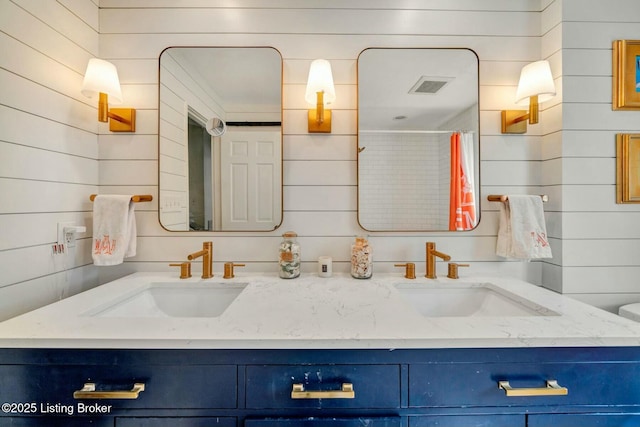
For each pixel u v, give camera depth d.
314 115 1.22
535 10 1.25
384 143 1.24
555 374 0.67
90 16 1.17
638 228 1.15
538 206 1.16
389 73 1.24
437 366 0.67
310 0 1.23
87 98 1.16
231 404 0.66
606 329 0.70
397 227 1.25
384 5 1.24
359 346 0.65
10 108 0.86
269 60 1.23
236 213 1.24
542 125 1.25
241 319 0.75
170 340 0.65
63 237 1.04
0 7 0.83
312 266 1.25
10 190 0.86
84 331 0.68
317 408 0.66
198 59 1.23
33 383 0.66
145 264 1.23
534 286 1.08
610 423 0.67
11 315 0.87
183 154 1.24
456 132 1.25
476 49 1.25
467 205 1.25
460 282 1.13
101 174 1.22
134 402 0.66
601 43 1.15
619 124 1.15
